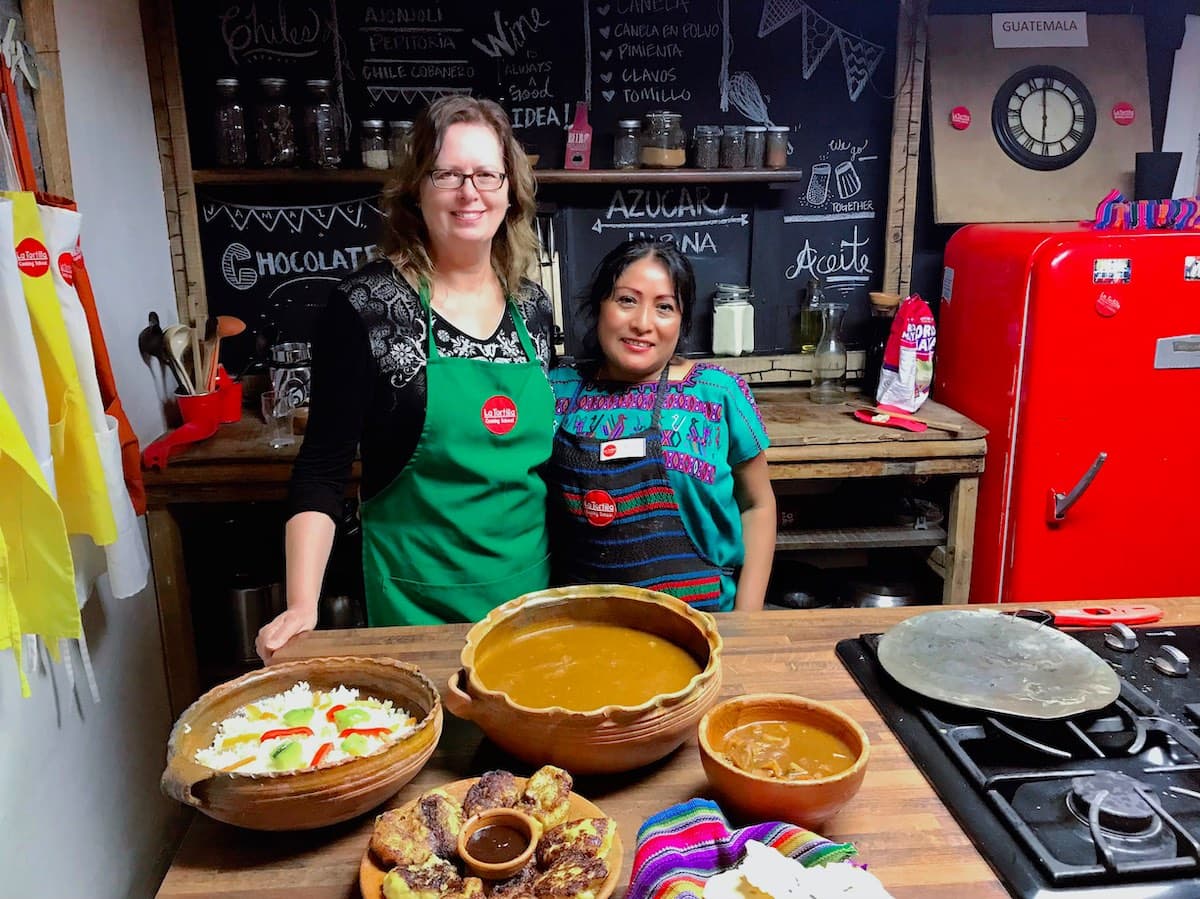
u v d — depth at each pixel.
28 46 1.89
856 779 0.94
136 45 2.49
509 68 2.74
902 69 2.80
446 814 0.92
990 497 2.62
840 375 2.88
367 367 1.62
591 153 2.82
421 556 1.74
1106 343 2.41
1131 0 2.90
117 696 2.15
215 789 0.92
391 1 2.66
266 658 1.37
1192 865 0.90
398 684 1.14
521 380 1.73
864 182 2.93
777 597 2.79
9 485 1.50
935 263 3.02
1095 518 2.53
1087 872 0.89
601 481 1.83
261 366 2.80
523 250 1.80
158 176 2.62
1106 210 2.53
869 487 2.93
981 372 2.64
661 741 1.02
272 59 2.65
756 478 1.96
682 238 2.91
